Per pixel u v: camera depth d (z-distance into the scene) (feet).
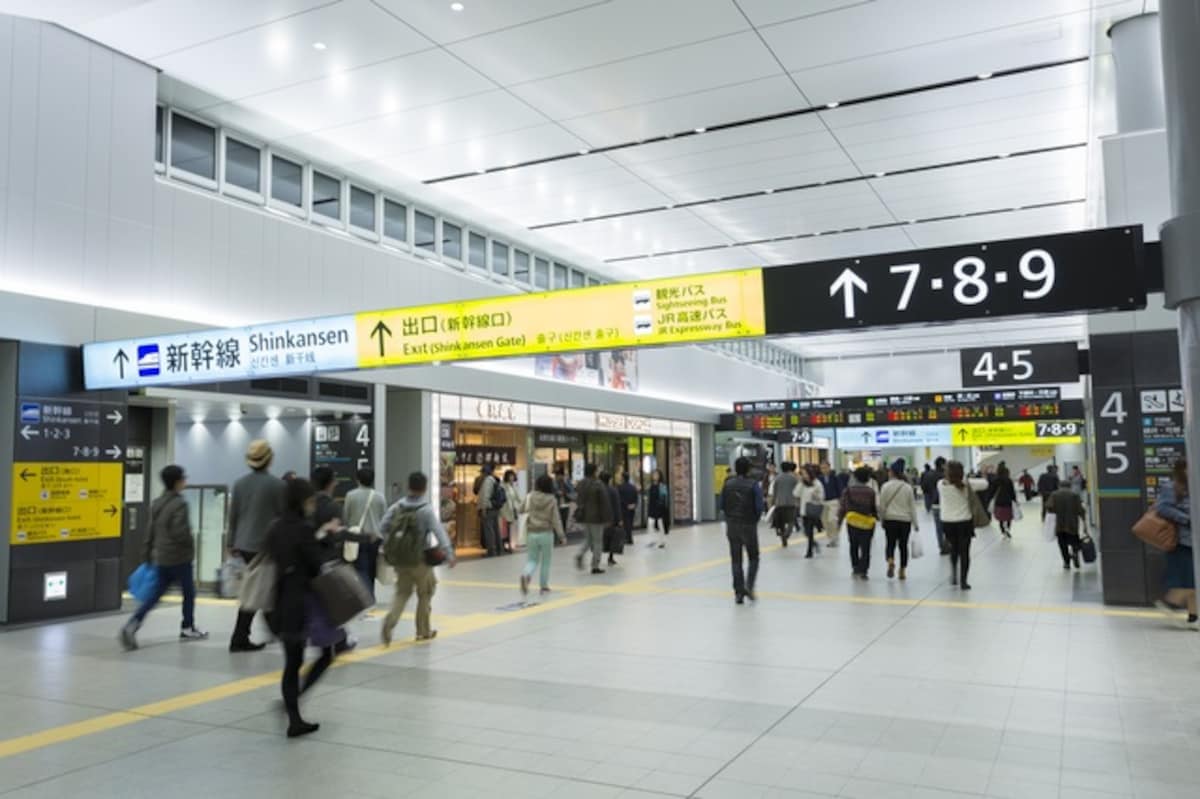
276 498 26.08
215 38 35.32
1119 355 32.86
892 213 62.18
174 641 27.73
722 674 22.20
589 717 18.51
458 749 16.46
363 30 34.78
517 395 61.77
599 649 25.43
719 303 23.58
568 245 68.74
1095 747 16.16
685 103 42.60
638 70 38.93
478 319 27.66
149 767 15.60
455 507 56.49
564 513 65.57
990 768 15.11
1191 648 24.64
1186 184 16.58
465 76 39.09
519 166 50.65
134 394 37.96
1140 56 35.04
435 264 57.21
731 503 34.19
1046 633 27.07
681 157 49.96
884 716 18.37
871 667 22.77
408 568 26.18
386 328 29.25
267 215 44.04
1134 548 32.27
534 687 21.07
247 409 46.16
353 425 49.16
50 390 33.14
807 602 34.01
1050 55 38.40
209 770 15.42
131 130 37.06
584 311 25.94
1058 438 89.20
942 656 23.99
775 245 70.64
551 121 44.32
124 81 36.81
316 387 45.52
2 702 20.20
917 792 14.01
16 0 31.89
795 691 20.47
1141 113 34.91
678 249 70.74
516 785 14.53
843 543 62.03
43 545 32.55
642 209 59.62
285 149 47.16
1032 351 49.57
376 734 17.40
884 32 36.01
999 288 19.58
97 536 34.35
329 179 50.57
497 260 66.08
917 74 40.01
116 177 36.37
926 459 161.48
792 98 42.37
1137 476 32.35
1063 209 62.03
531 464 64.59
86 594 33.78
